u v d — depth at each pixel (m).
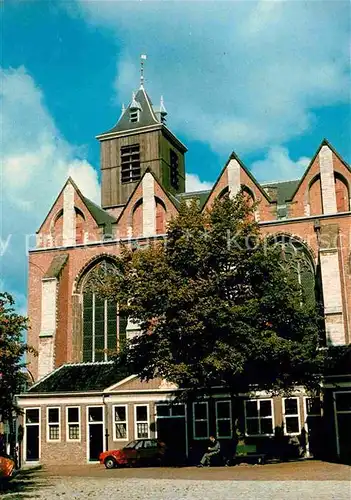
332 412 44.91
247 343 37.53
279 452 46.16
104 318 61.97
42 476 37.25
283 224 58.22
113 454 43.41
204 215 42.28
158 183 63.75
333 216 57.00
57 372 55.75
